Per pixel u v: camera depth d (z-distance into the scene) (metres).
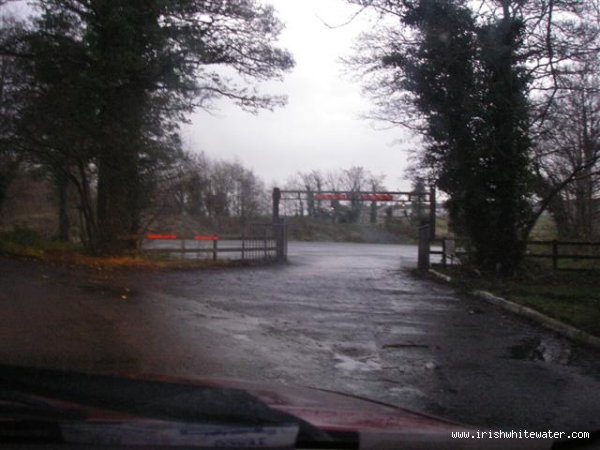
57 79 19.48
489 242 19.44
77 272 16.69
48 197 28.97
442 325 11.12
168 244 28.61
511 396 6.69
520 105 18.08
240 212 57.44
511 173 18.88
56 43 19.44
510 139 18.47
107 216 21.16
